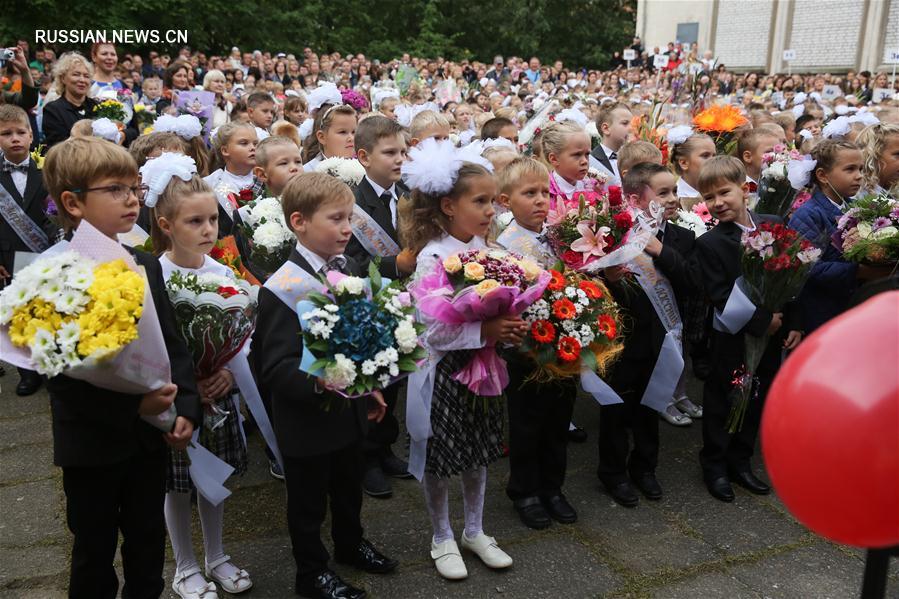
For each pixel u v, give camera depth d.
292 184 2.52
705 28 24.25
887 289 1.37
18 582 2.71
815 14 22.00
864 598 1.37
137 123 6.96
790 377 1.08
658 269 3.27
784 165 4.25
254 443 4.01
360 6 30.27
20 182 4.61
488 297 2.41
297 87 14.66
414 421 2.63
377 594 2.63
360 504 2.72
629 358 3.25
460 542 2.96
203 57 16.72
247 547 2.95
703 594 2.65
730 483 3.48
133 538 2.22
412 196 2.89
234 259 3.01
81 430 2.01
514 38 33.62
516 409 3.07
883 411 0.97
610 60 35.09
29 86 6.34
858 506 1.01
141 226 3.99
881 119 5.86
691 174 4.65
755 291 3.21
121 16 20.33
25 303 1.81
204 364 2.49
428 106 6.62
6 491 3.39
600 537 3.04
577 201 3.21
